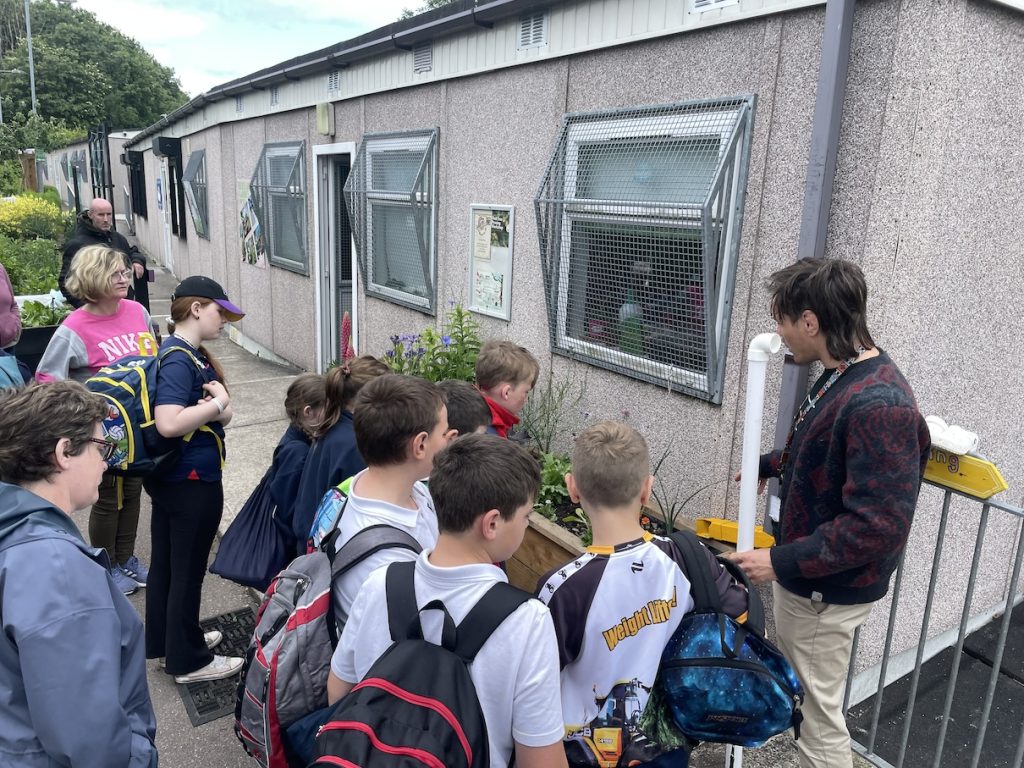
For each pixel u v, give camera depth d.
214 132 10.82
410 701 1.36
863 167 2.58
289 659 1.84
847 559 1.88
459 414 2.50
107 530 3.89
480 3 4.36
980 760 2.82
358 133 6.40
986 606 3.62
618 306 3.74
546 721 1.47
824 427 1.99
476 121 4.78
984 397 3.14
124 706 1.57
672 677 1.70
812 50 2.73
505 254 4.59
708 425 3.35
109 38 58.19
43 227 16.78
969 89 2.58
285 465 2.68
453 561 1.55
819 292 1.96
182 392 2.84
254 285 9.87
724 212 3.09
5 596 1.42
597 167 3.80
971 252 2.83
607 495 1.73
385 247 6.17
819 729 2.22
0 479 1.59
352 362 2.55
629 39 3.51
